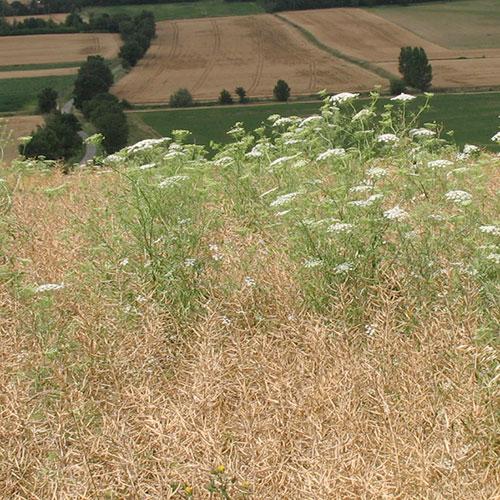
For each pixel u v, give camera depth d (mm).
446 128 57531
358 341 5375
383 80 78125
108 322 5609
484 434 4359
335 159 7188
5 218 7453
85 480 4293
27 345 5543
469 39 94062
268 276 6066
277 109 72000
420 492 4027
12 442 4641
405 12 108875
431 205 6469
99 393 5094
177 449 4488
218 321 5633
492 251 5641
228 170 8086
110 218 7129
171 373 5359
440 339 5133
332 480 4145
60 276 6457
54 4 130250
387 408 4617
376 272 5766
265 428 4676
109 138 59969
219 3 127688
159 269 6059
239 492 4164
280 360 5172
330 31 100938
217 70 88000
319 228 5961
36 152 47406
